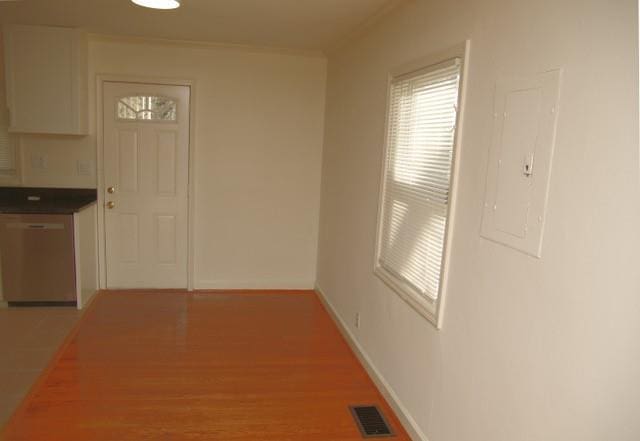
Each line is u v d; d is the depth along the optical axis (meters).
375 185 3.46
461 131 2.24
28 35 4.08
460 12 2.29
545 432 1.63
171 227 5.00
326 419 2.89
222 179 5.00
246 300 4.93
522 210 1.77
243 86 4.88
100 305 4.57
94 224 4.79
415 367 2.71
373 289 3.46
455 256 2.28
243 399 3.06
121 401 2.96
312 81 5.00
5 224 4.17
